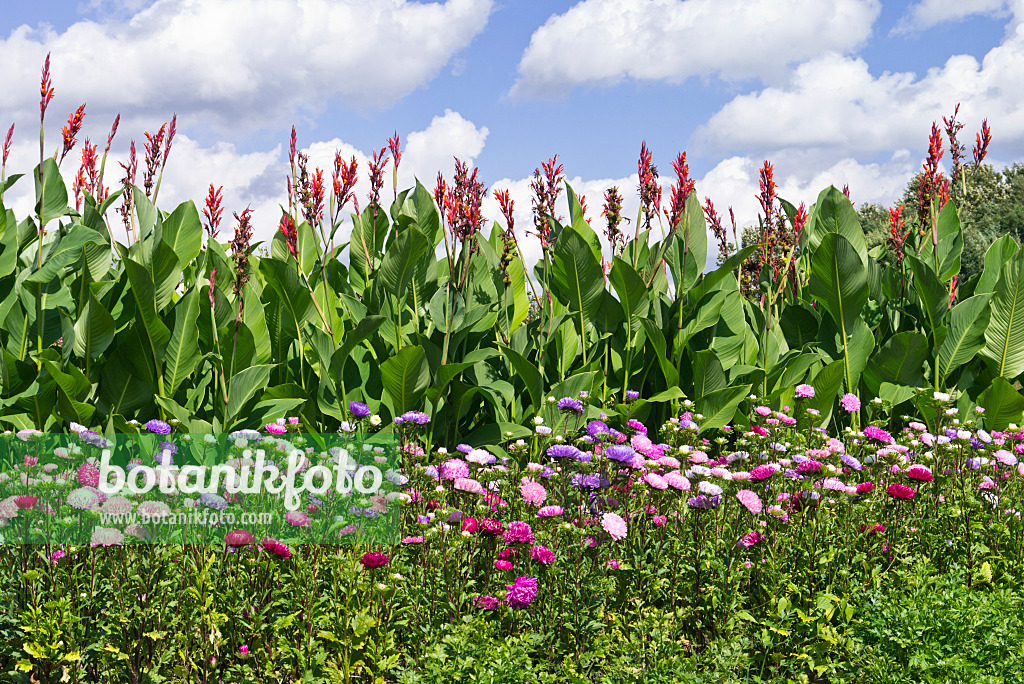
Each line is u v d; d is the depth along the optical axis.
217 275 4.29
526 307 5.39
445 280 5.13
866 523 3.42
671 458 3.11
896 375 5.42
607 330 5.05
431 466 3.23
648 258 5.59
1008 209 22.95
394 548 2.79
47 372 3.57
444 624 2.60
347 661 2.37
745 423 5.01
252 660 2.46
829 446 3.59
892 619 2.83
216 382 4.02
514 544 2.90
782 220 6.06
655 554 2.97
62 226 4.60
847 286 5.38
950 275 6.12
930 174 5.77
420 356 4.04
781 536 3.05
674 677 2.51
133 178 4.50
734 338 5.34
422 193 5.13
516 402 4.72
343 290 4.93
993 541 3.73
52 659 2.32
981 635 2.82
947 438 4.16
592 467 3.26
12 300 4.10
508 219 4.71
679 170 4.83
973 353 5.37
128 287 4.18
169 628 2.47
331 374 4.14
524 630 2.74
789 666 2.73
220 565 2.52
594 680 2.59
